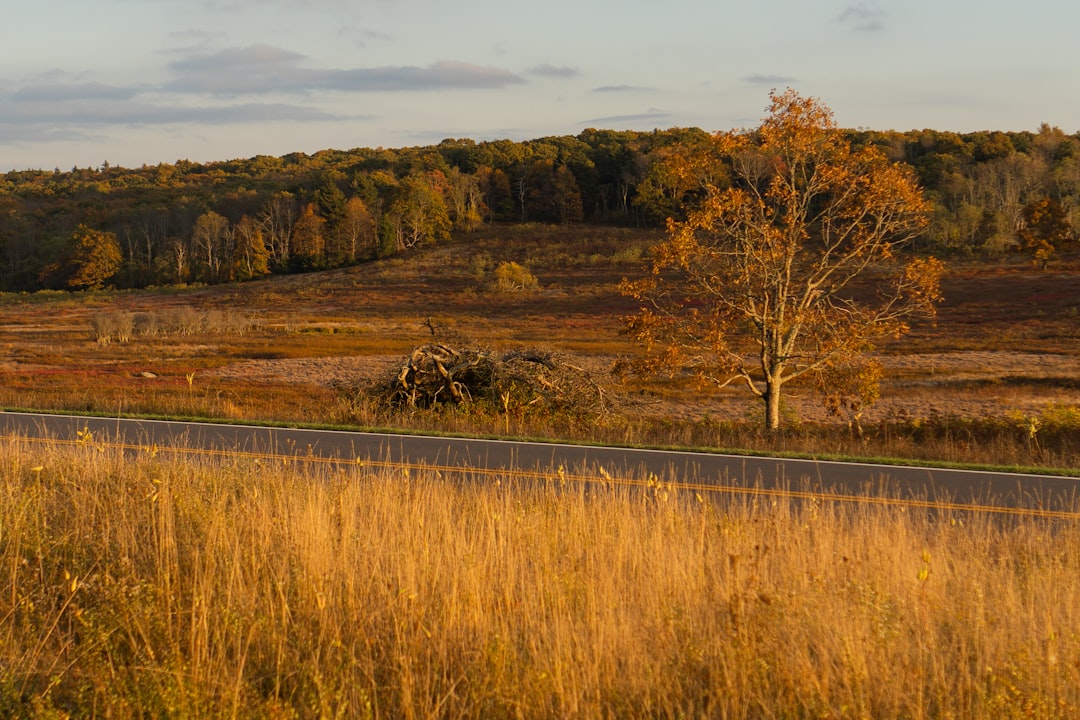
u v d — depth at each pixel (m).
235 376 40.03
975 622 5.50
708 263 21.41
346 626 5.41
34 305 105.19
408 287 108.81
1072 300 71.25
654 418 25.33
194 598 5.30
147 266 132.38
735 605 5.22
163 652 4.95
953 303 74.44
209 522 7.23
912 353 48.16
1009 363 42.44
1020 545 8.17
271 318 81.62
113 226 144.38
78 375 38.69
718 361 21.69
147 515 7.56
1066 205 123.19
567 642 4.89
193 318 67.94
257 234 127.94
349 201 141.75
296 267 132.38
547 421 21.78
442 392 23.33
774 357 21.39
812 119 20.64
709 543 6.81
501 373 23.02
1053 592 6.28
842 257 21.56
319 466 13.34
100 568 6.36
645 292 22.02
